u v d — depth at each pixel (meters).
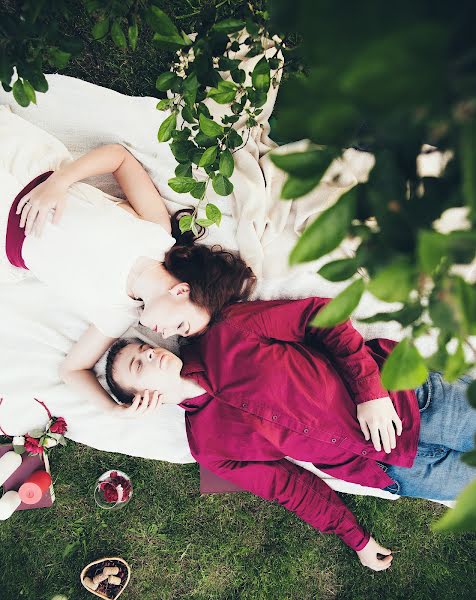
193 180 1.20
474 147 0.37
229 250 1.98
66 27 2.00
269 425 1.78
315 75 0.43
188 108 1.11
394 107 0.37
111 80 2.12
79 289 1.78
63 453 2.22
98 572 2.16
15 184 1.78
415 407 1.78
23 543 2.22
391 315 0.59
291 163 0.50
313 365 1.79
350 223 0.51
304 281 2.00
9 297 2.06
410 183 0.54
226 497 2.24
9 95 1.95
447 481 1.83
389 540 2.21
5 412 2.06
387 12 0.36
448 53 0.36
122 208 1.83
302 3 0.37
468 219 0.44
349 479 1.89
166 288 1.78
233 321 1.83
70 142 2.02
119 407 1.92
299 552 2.23
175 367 1.84
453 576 2.21
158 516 2.24
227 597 2.23
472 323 0.51
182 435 2.13
